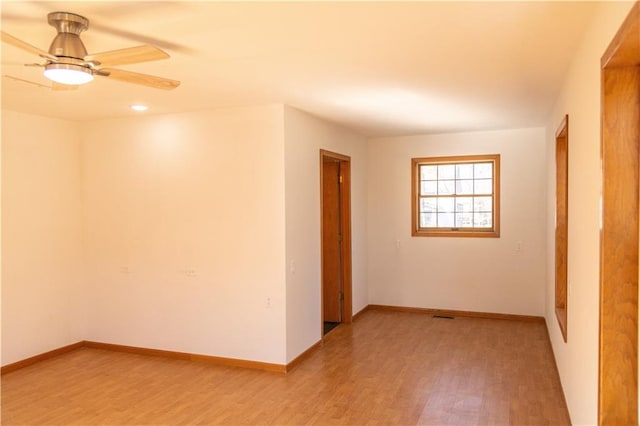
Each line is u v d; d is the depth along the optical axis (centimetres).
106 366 470
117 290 520
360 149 663
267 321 453
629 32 158
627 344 197
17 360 467
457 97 421
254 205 455
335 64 317
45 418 356
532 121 559
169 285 494
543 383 411
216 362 474
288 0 216
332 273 629
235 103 439
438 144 658
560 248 442
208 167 473
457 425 337
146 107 455
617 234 197
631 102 195
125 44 273
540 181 613
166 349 497
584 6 223
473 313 651
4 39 207
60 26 233
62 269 514
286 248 447
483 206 650
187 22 242
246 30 254
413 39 271
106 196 522
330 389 404
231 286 466
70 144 524
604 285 200
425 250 672
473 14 235
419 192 680
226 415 357
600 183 205
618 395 199
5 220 458
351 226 628
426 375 434
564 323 366
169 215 492
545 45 281
